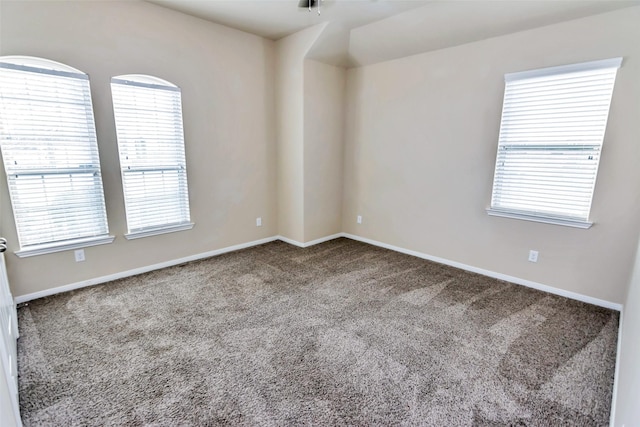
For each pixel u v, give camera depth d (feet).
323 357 6.66
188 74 11.10
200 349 6.88
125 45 9.60
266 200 14.49
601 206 8.70
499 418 5.19
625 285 8.55
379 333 7.55
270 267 11.71
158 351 6.79
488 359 6.64
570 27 8.63
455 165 11.53
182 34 10.77
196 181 11.93
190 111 11.35
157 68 10.34
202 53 11.36
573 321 8.14
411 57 12.14
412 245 13.25
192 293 9.52
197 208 12.12
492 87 10.28
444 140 11.70
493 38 10.02
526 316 8.38
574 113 8.85
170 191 11.29
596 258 8.95
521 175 10.03
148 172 10.65
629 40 7.86
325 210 14.93
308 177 13.82
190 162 11.65
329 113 14.11
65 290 9.43
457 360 6.61
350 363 6.48
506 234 10.56
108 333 7.42
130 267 10.69
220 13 10.69
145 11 9.86
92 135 9.35
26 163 8.40
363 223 15.02
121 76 9.71
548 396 5.66
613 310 8.74
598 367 6.41
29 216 8.61
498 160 10.45
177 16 10.57
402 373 6.21
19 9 7.84
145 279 10.44
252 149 13.51
